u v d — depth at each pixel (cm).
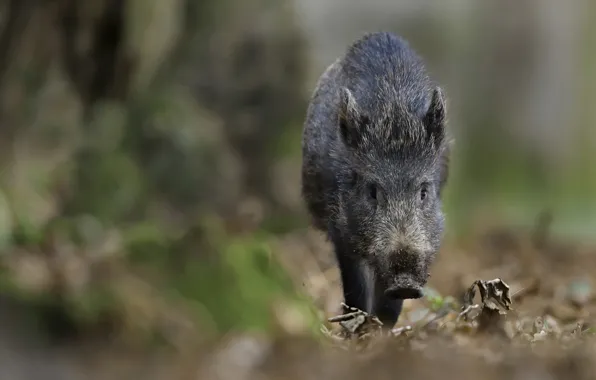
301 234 1752
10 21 1473
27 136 1719
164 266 733
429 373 672
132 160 1805
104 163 1730
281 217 1898
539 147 3167
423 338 776
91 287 693
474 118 3045
